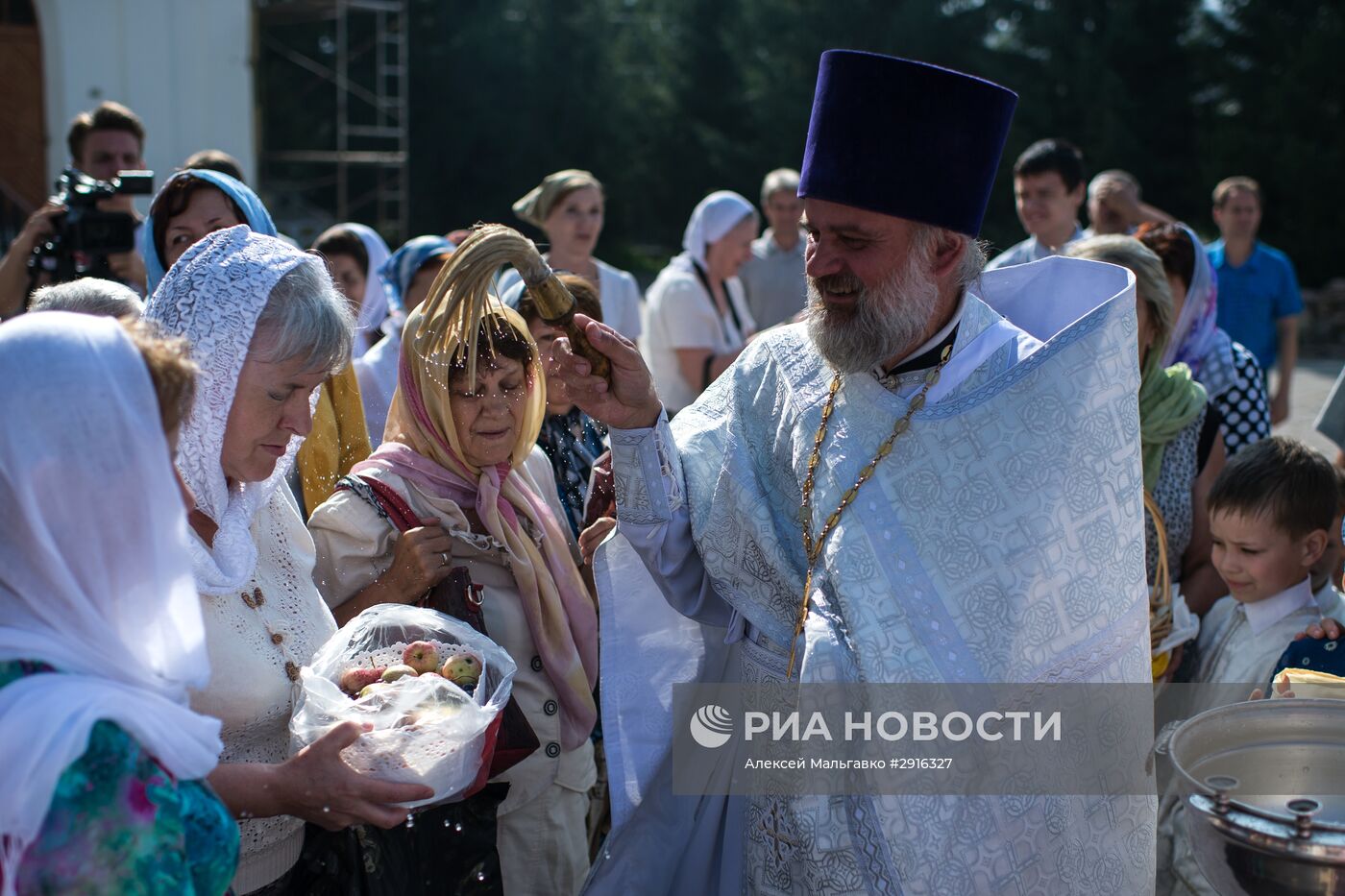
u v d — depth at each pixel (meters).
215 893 1.56
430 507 2.57
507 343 2.60
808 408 2.35
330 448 2.91
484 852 2.29
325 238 4.90
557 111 30.19
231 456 2.02
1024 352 2.26
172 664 1.51
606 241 30.75
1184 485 3.43
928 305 2.17
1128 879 2.27
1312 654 2.61
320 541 2.53
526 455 2.77
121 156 5.03
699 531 2.40
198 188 2.94
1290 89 24.83
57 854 1.36
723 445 2.47
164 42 15.78
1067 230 5.73
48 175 16.03
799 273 7.16
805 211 2.21
